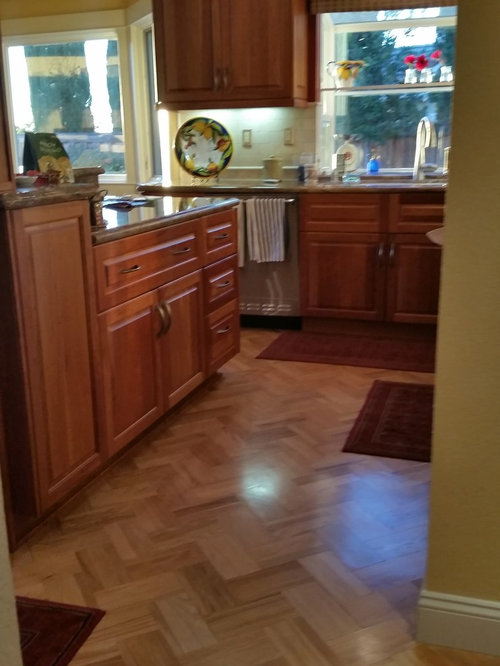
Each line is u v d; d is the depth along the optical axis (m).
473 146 1.44
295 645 1.70
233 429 2.99
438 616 1.68
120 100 5.30
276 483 2.51
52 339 2.10
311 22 4.66
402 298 4.31
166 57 4.67
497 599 1.66
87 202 2.21
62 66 5.41
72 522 2.27
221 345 3.49
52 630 1.76
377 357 3.99
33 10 5.29
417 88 4.77
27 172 2.73
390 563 2.02
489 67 1.40
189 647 1.70
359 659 1.65
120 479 2.56
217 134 5.00
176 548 2.12
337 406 3.23
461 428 1.59
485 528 1.63
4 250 1.89
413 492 2.43
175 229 2.87
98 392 2.37
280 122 4.89
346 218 4.30
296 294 4.55
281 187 4.39
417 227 4.18
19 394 2.01
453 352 1.56
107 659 1.67
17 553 2.11
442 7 4.58
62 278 2.12
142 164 5.32
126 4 5.04
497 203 1.45
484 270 1.49
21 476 2.08
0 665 0.95
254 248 4.47
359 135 5.00
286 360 3.95
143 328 2.66
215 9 4.48
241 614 1.81
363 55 4.88
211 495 2.43
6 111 2.35
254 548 2.11
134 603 1.87
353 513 2.30
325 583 1.93
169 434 2.94
